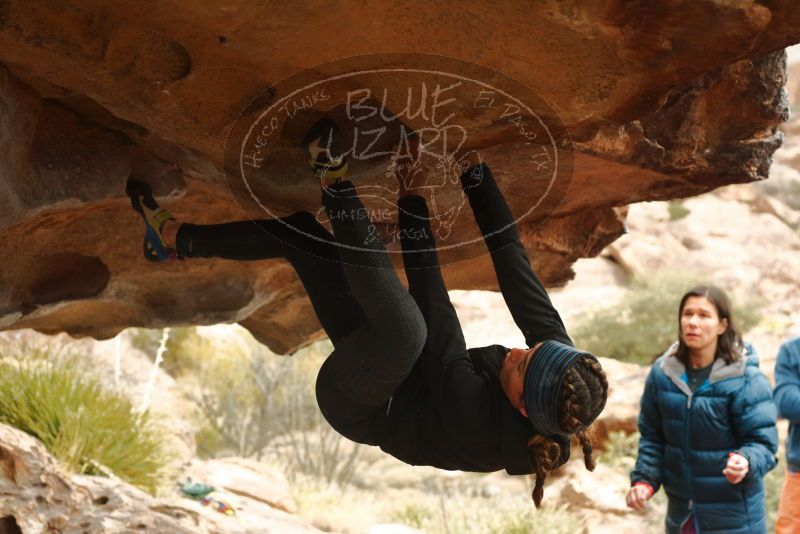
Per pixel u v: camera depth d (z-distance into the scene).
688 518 4.23
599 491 8.16
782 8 1.89
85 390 6.11
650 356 14.13
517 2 1.80
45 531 4.47
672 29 1.86
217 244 2.64
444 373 2.18
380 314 2.02
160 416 7.23
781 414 4.62
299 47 1.93
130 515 4.66
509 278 2.28
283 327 4.64
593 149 2.75
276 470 8.70
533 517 7.59
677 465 4.23
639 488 4.28
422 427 2.24
